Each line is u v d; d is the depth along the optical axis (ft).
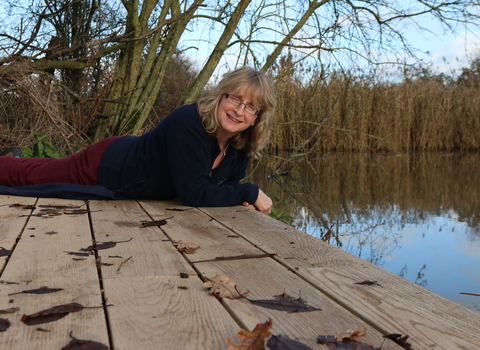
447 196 20.66
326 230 14.02
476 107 45.75
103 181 9.21
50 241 5.89
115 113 20.33
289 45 22.94
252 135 8.70
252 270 4.97
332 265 5.22
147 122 24.90
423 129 44.83
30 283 4.31
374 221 15.46
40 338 3.21
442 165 34.35
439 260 10.73
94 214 7.84
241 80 7.83
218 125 8.10
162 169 8.96
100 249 5.56
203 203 8.75
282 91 36.35
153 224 7.09
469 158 39.68
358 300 4.16
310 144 40.19
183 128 8.18
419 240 12.70
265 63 23.70
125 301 3.95
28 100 16.40
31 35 17.93
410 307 4.01
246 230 6.97
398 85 42.96
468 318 3.80
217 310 3.82
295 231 6.97
